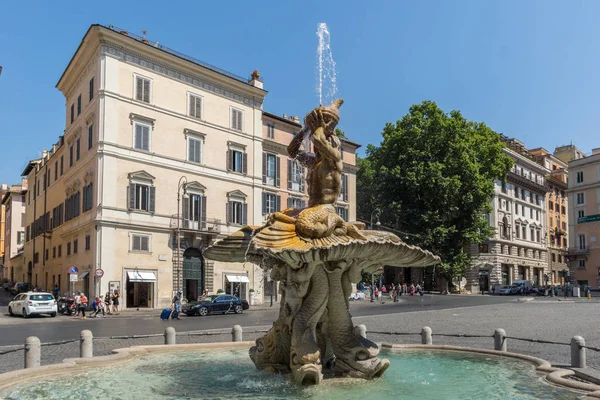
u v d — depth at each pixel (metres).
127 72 38.31
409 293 61.03
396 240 8.49
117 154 37.16
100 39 36.81
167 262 39.22
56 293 42.38
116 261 36.44
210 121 43.34
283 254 7.45
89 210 37.78
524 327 21.03
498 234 72.44
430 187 52.62
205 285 41.16
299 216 8.09
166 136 40.28
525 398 7.55
